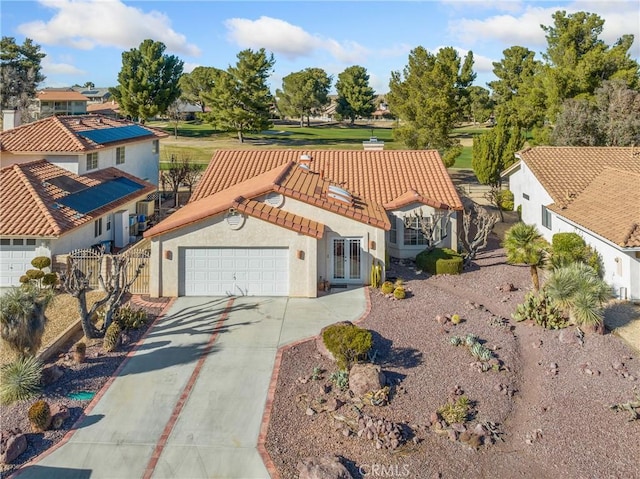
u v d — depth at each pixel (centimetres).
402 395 1599
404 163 3766
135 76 9381
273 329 2120
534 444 1402
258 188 2683
